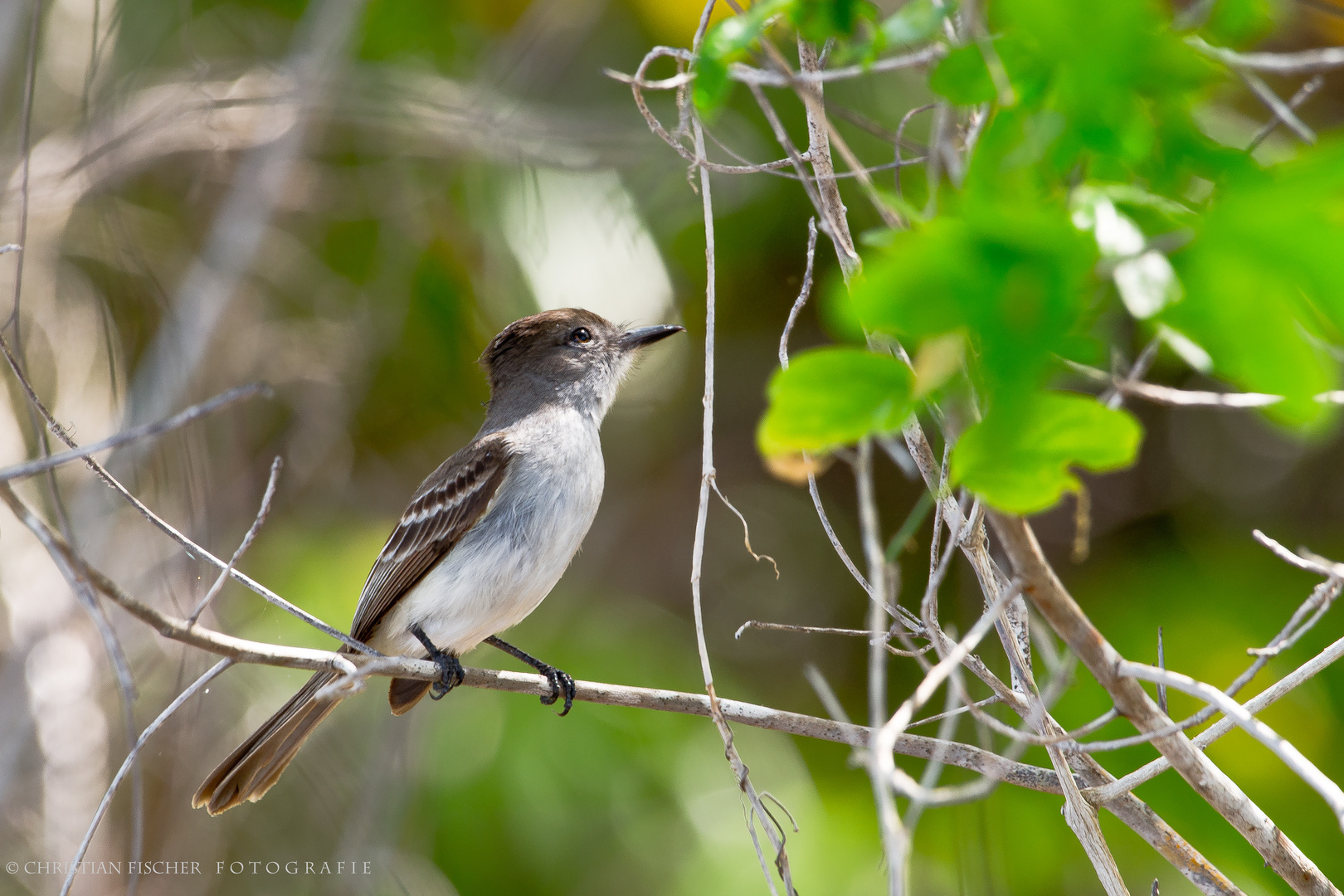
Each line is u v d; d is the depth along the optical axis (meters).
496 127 13.02
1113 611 12.28
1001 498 3.71
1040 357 3.11
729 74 4.46
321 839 11.37
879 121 10.96
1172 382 12.53
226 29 14.16
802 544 14.67
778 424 3.68
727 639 14.28
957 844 9.52
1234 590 11.98
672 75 13.06
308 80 12.87
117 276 12.92
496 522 9.35
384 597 9.46
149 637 11.59
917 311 3.15
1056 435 3.52
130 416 11.85
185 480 11.77
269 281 13.66
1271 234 2.96
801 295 5.77
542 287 12.67
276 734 8.61
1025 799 10.57
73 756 11.20
